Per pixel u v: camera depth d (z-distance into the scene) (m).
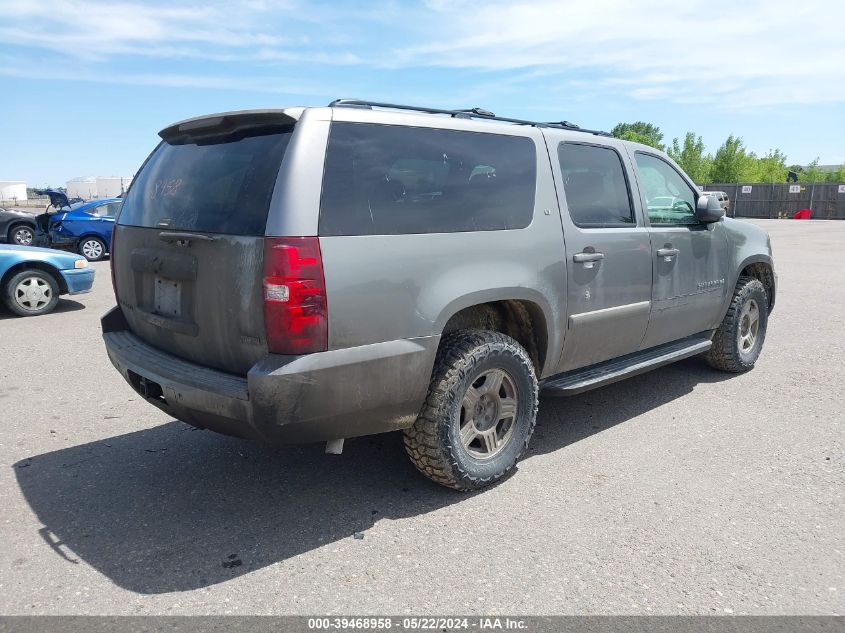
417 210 3.27
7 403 5.23
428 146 3.40
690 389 5.52
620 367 4.54
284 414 2.85
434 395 3.35
